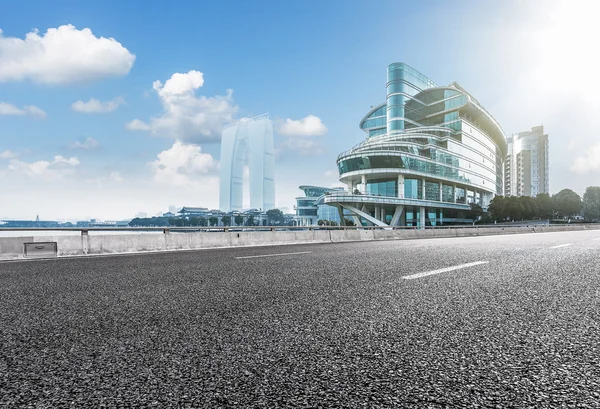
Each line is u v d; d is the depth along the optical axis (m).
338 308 3.43
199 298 3.95
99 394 1.71
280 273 5.82
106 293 4.35
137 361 2.13
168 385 1.80
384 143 83.81
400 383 1.80
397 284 4.70
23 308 3.62
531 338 2.51
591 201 125.56
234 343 2.44
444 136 95.69
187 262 7.93
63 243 11.10
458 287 4.47
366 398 1.64
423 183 85.19
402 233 24.39
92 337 2.61
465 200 103.62
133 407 1.57
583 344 2.38
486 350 2.27
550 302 3.65
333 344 2.40
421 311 3.30
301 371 1.96
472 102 98.06
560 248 10.54
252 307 3.50
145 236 12.81
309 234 18.66
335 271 5.97
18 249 10.26
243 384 1.80
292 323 2.92
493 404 1.57
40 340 2.56
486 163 114.69
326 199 80.31
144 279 5.43
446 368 1.99
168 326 2.87
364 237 21.70
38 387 1.79
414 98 105.38
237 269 6.42
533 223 89.19
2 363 2.12
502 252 9.40
